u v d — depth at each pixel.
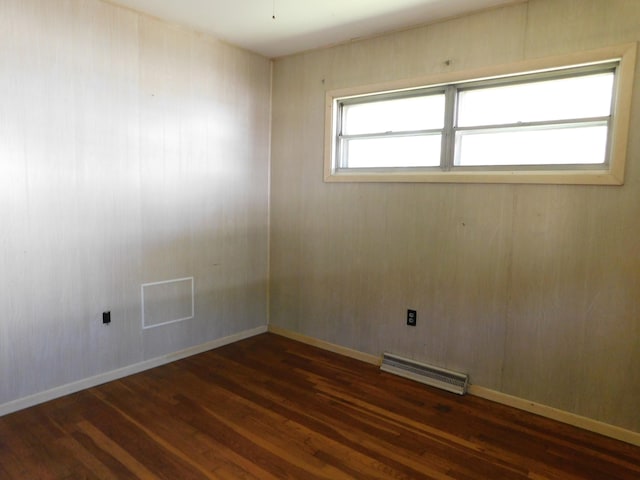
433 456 2.27
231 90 3.68
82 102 2.76
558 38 2.54
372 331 3.50
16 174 2.52
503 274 2.83
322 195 3.72
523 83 2.76
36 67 2.55
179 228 3.40
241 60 3.73
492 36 2.77
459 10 2.82
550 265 2.65
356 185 3.50
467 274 2.98
